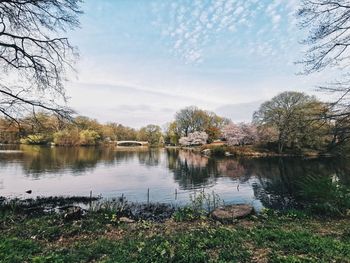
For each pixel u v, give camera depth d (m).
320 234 8.59
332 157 50.75
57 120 14.50
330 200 12.12
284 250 6.86
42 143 90.38
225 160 51.62
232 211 12.34
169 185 25.86
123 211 15.02
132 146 134.50
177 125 125.31
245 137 72.75
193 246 7.21
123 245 7.55
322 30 9.83
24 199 18.30
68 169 36.44
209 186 25.08
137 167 41.72
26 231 9.08
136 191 22.89
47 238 8.47
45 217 11.46
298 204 16.12
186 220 11.61
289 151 60.56
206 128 111.44
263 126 63.19
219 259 6.22
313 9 9.70
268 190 22.66
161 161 52.94
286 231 8.75
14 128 14.33
